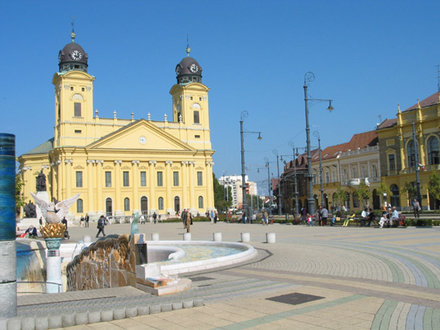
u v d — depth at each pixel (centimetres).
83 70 8725
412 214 4778
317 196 9562
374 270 1448
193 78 9869
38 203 2167
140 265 1253
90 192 8438
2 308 814
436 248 2006
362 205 7975
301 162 10506
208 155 9669
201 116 9788
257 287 1210
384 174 7331
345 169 8512
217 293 1126
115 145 8738
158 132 9150
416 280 1241
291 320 834
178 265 1656
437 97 6662
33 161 9181
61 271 2361
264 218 5138
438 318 816
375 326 779
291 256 1972
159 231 4819
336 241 2583
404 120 6950
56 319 817
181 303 945
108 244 1545
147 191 8994
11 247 835
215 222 6550
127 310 883
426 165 6588
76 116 8506
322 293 1085
